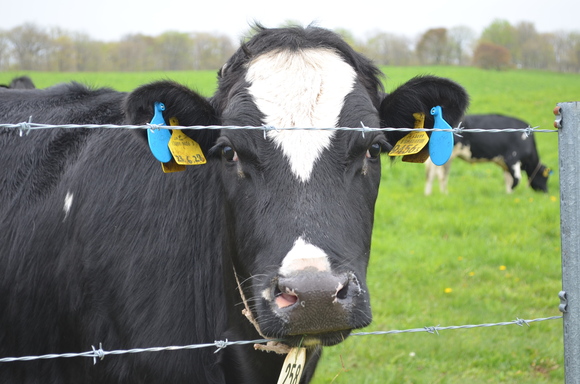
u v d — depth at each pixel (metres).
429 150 3.12
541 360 5.54
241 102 2.84
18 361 3.57
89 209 3.37
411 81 3.05
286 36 3.15
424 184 14.29
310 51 3.06
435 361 5.54
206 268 3.29
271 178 2.64
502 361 5.56
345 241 2.52
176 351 3.17
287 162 2.63
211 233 3.31
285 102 2.81
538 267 8.05
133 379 3.22
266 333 2.45
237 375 3.21
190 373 3.20
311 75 2.93
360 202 2.75
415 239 9.32
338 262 2.42
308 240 2.44
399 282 7.54
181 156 2.91
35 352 3.51
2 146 3.77
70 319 3.38
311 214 2.51
